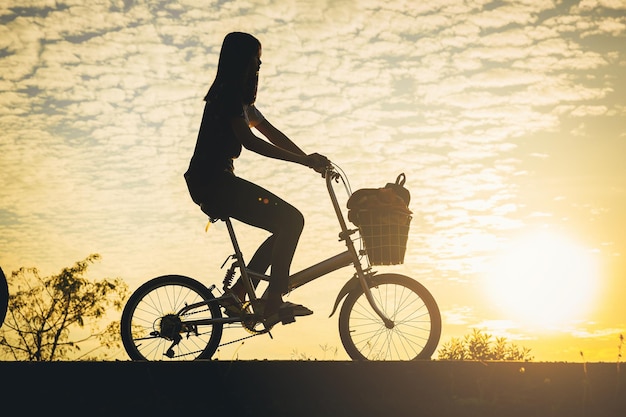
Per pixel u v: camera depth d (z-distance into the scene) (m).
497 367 4.87
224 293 6.14
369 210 5.97
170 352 6.19
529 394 4.80
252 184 5.98
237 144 5.98
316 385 4.94
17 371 4.97
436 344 5.97
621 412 4.71
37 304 31.12
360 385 4.93
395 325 6.05
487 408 4.73
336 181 6.16
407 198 6.23
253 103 6.07
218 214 6.09
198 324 6.13
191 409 4.90
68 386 4.96
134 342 6.21
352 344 6.07
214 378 4.96
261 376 4.96
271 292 5.96
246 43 5.89
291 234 5.97
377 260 5.97
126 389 4.96
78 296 31.05
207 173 5.90
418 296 6.04
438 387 4.89
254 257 6.21
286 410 4.84
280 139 6.35
